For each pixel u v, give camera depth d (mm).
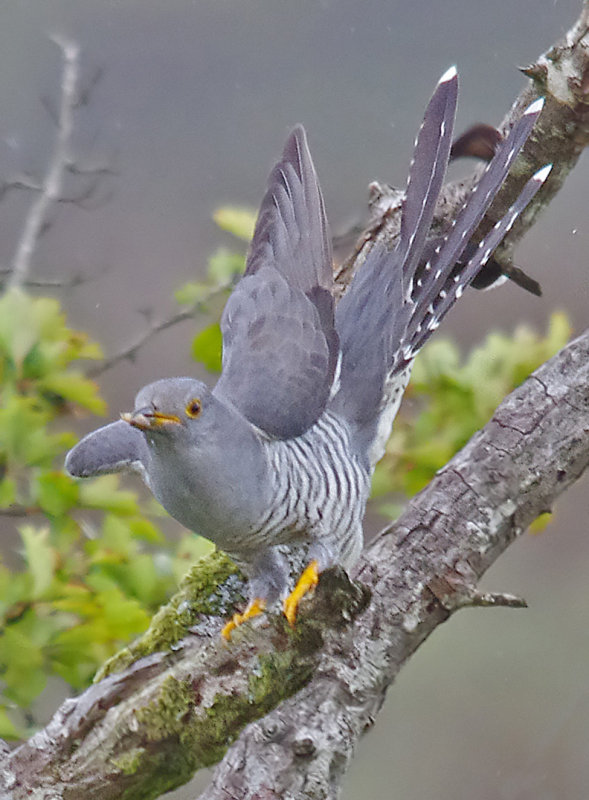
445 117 10195
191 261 16891
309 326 9328
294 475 8836
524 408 8875
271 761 8484
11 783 8828
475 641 17078
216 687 8758
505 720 16484
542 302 17031
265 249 9781
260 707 8734
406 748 16391
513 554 17641
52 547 10102
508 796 15922
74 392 10523
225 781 8508
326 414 9477
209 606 9594
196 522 8672
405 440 11008
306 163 10023
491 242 9852
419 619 8602
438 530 8695
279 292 9438
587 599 17203
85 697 8992
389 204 10883
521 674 16750
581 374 8859
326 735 8508
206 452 8297
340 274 10828
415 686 16797
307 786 8461
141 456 9062
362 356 9852
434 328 9844
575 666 16797
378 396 9820
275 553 9344
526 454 8758
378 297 10016
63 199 12227
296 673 8711
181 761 8914
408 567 8648
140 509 10688
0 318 10438
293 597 8727
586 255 17203
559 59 10055
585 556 17453
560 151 10359
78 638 9594
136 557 10094
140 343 11836
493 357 11055
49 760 8875
